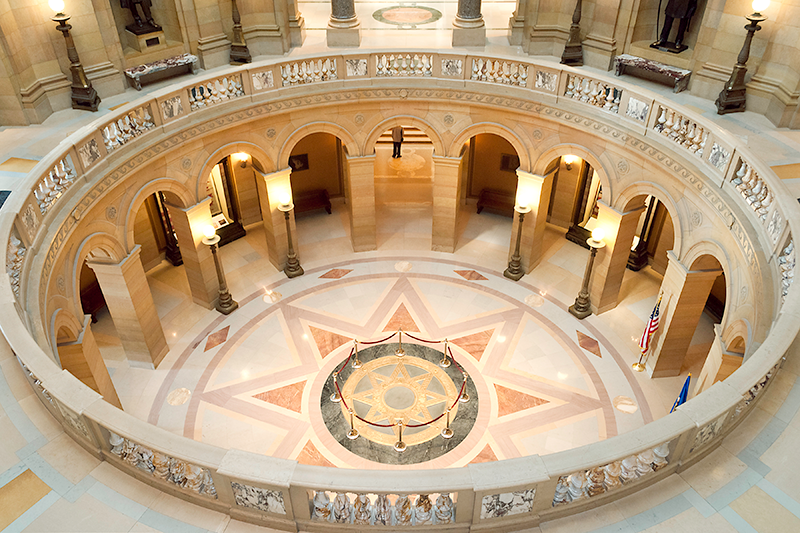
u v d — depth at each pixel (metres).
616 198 15.14
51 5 14.42
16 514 6.82
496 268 18.81
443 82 16.73
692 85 15.93
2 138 14.60
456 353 15.64
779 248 9.43
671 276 13.76
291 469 6.44
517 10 18.67
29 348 7.77
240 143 16.30
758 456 7.29
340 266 19.00
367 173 18.22
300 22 19.55
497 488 6.20
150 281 18.47
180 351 15.87
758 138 13.70
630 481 6.95
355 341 14.89
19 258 9.75
